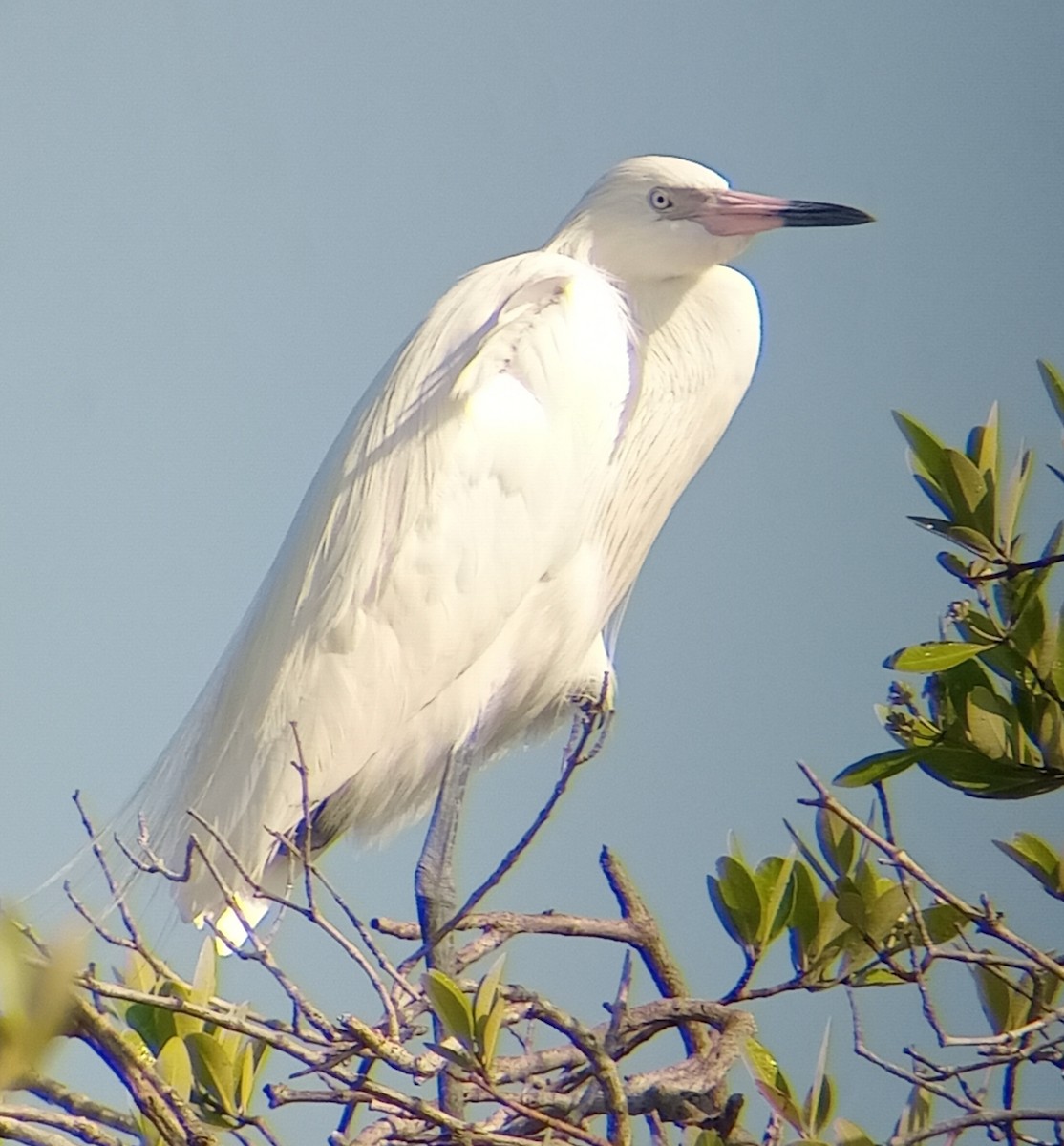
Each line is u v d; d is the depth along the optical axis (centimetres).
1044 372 499
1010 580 518
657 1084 533
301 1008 478
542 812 553
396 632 738
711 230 775
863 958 545
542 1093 529
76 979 413
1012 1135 476
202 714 765
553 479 746
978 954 484
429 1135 557
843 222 767
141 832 543
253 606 775
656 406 805
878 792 519
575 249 791
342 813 763
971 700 502
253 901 716
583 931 609
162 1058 496
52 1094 426
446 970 636
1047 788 510
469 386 743
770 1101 537
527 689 784
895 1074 481
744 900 551
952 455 493
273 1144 496
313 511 762
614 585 828
